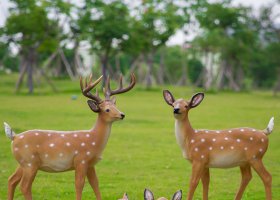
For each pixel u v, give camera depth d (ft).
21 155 34.27
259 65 291.79
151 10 212.84
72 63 289.53
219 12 226.58
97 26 188.24
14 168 55.42
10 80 222.28
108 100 36.29
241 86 265.75
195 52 287.07
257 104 144.56
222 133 36.60
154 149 69.51
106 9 191.93
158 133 84.33
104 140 35.83
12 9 175.83
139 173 54.54
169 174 54.24
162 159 62.59
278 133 76.48
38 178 50.72
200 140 36.14
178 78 331.57
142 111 118.62
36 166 34.50
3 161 59.16
